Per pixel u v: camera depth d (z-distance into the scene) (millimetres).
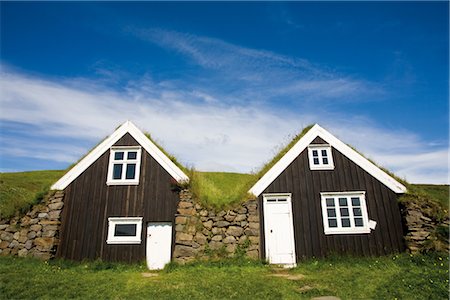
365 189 15906
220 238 14703
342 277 11766
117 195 16047
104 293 10133
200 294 9938
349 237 15078
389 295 9766
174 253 14508
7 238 15445
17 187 28109
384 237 14984
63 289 10461
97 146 17094
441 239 14102
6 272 12336
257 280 11430
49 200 15906
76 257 15062
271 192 15992
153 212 15648
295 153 16734
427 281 10867
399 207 15484
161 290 10375
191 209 15227
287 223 15484
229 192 17359
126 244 15234
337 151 16719
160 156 16609
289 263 14695
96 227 15555
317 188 16047
